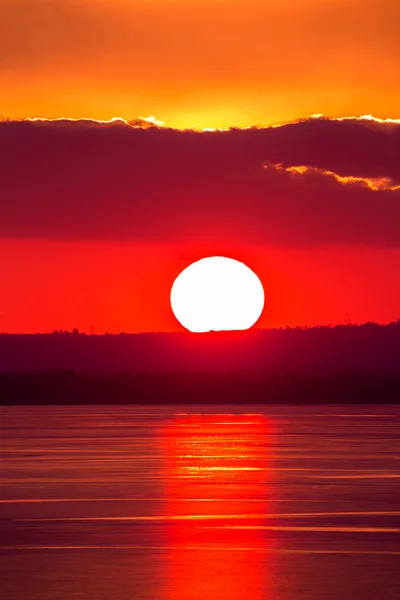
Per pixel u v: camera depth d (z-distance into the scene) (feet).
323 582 180.55
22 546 212.64
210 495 286.66
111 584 178.91
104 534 225.97
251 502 273.13
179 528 233.35
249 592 173.58
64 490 298.76
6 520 244.63
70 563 195.83
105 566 193.26
